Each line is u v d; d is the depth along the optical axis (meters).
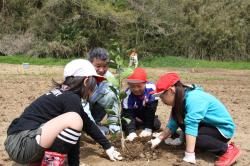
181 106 4.76
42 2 27.28
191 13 27.91
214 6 28.77
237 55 28.03
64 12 26.52
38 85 11.40
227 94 10.73
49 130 3.71
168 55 27.55
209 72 20.45
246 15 29.27
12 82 11.98
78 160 4.17
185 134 4.94
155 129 6.09
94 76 4.15
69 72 4.10
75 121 3.74
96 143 5.50
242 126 6.65
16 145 3.78
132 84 5.35
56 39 26.06
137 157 4.91
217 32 27.70
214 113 4.84
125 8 27.47
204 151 5.16
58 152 3.75
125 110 5.63
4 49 25.28
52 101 3.98
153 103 5.67
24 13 27.12
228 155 4.71
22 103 8.32
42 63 22.84
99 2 27.30
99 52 5.15
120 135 5.60
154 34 27.25
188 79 15.47
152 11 27.22
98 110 5.68
